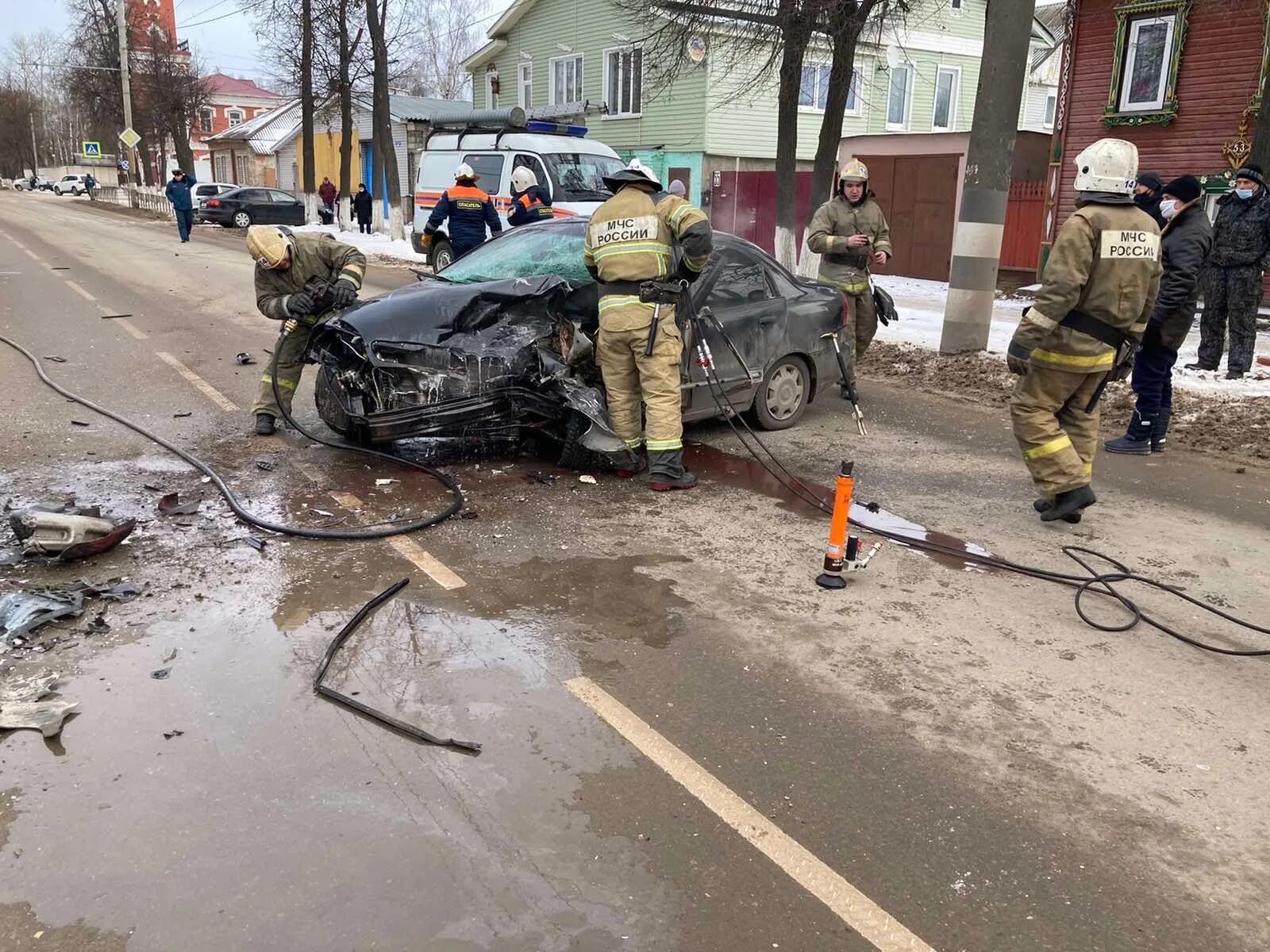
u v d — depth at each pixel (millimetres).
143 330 10266
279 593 4016
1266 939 2326
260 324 10875
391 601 3986
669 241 5316
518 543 4664
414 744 2990
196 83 47688
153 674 3346
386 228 28188
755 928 2293
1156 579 4473
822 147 14148
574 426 5680
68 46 51719
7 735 2973
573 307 5973
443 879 2418
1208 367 8734
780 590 4227
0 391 7375
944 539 4922
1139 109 14953
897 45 23594
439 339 5496
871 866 2521
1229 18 13828
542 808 2703
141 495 5148
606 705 3246
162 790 2730
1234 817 2783
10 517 4422
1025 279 17328
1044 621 4016
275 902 2324
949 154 17125
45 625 3650
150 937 2209
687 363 6004
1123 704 3385
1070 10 15578
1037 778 2932
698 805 2740
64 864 2436
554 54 27641
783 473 5980
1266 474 6145
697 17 14906
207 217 30172
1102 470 6219
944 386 8711
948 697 3381
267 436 6352
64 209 38781
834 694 3375
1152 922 2369
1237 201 8211
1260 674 3629
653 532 4875
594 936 2252
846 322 7238
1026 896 2439
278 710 3150
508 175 14719
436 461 5984
